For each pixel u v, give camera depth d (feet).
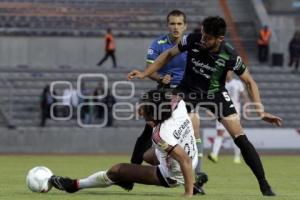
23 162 241.96
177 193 123.85
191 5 426.92
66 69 370.12
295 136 323.37
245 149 116.57
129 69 370.73
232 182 160.15
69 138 317.83
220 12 425.28
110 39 375.45
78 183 116.37
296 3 435.12
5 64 390.83
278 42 403.75
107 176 113.29
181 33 131.44
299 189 143.13
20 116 342.03
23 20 407.03
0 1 410.52
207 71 116.57
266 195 117.08
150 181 111.24
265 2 438.40
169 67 130.72
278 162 253.24
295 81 381.19
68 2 417.28
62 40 395.14
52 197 111.75
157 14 421.18
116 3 420.77
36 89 356.38
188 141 108.17
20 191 126.52
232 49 115.85
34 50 393.29
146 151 127.03
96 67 376.48
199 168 126.00
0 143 317.42
